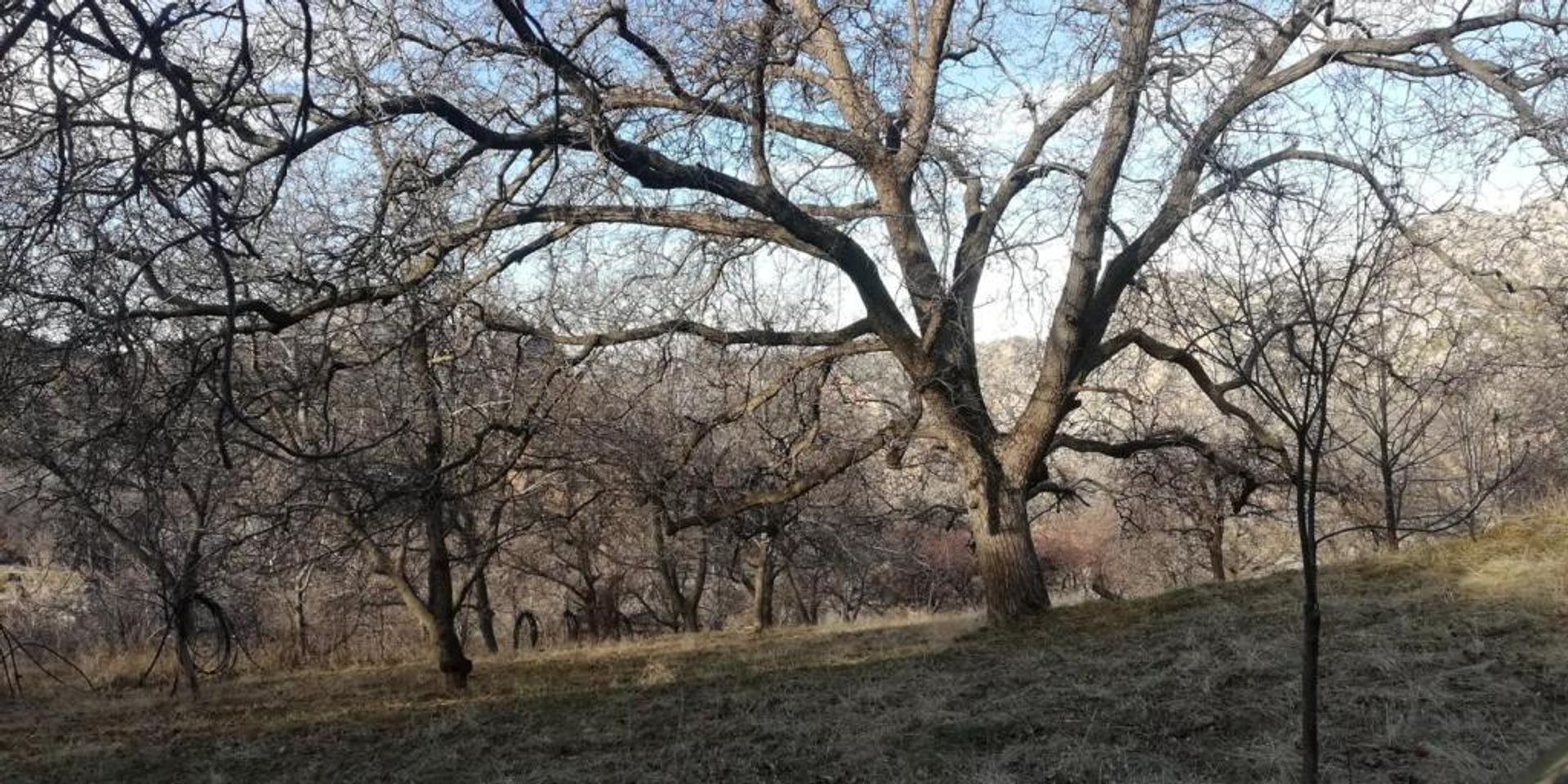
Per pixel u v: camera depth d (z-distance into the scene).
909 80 12.09
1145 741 6.39
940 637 12.32
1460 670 6.76
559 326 11.71
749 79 10.52
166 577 11.95
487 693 11.41
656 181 10.71
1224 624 9.35
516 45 9.73
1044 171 12.40
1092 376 15.45
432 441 10.72
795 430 15.70
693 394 14.62
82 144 6.64
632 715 9.09
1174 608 10.97
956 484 20.39
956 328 12.07
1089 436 15.62
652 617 26.97
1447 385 12.81
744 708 8.80
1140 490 18.02
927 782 6.18
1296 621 8.91
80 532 12.38
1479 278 10.77
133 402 6.79
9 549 20.11
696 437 12.86
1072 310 11.92
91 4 3.94
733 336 12.09
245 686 13.84
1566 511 10.46
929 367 12.13
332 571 14.35
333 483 10.27
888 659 10.88
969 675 9.15
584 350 11.62
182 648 12.80
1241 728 6.38
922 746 6.89
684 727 8.29
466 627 22.61
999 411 16.23
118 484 8.43
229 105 4.58
